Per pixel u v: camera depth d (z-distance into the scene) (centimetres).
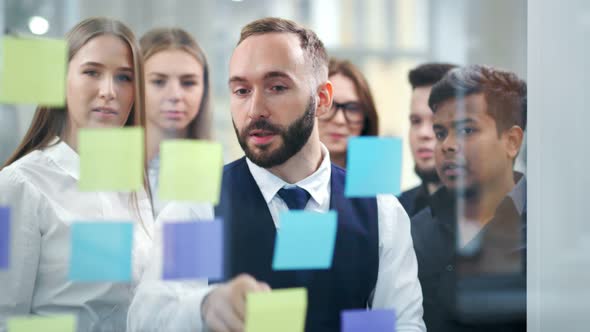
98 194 128
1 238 105
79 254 107
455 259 153
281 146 130
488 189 155
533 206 142
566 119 141
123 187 104
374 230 130
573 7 139
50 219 122
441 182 155
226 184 129
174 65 140
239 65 130
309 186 131
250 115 130
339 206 131
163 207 134
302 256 112
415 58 155
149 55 138
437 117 155
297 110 131
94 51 127
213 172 108
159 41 139
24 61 101
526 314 147
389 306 128
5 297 117
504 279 154
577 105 140
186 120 140
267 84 130
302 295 112
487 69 155
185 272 109
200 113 142
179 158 107
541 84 140
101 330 125
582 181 141
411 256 132
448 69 155
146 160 136
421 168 155
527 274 144
